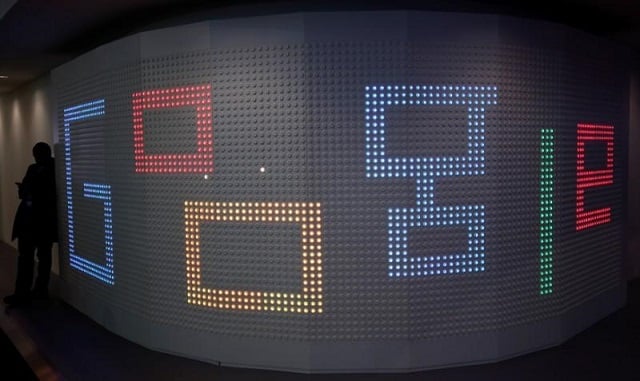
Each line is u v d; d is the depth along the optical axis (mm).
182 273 4836
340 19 4320
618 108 5867
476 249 4543
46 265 7105
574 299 5246
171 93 4777
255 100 4469
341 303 4430
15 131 10898
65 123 6535
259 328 4566
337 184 4387
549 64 4832
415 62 4359
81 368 4648
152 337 5066
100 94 5578
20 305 6820
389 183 4387
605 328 5461
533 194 4789
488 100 4512
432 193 4434
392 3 4789
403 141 4375
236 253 4594
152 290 5035
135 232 5191
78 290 6488
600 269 5695
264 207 4500
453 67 4426
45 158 7109
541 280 4875
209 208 4664
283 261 4480
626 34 6516
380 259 4410
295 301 4473
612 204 5879
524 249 4754
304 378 4363
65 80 6418
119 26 5879
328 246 4418
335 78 4340
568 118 5059
